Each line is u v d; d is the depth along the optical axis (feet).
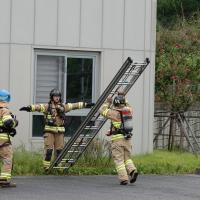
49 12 129.29
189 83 155.33
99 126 115.65
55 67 131.13
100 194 91.97
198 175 119.44
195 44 187.62
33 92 129.18
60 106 113.70
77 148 115.03
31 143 127.95
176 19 247.29
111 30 133.39
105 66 133.28
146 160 128.36
